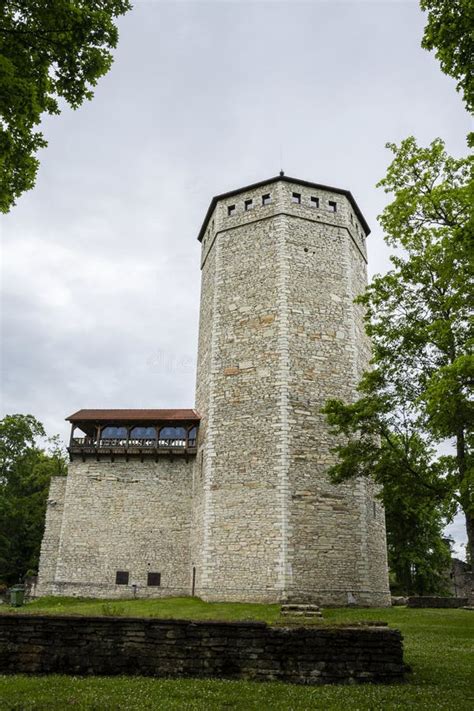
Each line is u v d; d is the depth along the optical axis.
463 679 7.84
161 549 23.94
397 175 15.64
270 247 22.44
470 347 13.59
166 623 7.76
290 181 23.33
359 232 25.48
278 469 19.12
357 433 20.27
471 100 8.67
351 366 21.48
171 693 6.54
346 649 7.71
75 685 6.74
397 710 6.11
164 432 25.38
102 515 24.72
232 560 18.88
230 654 7.64
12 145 8.64
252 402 20.55
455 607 19.98
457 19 8.29
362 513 19.31
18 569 38.00
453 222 14.56
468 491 13.17
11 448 37.47
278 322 21.12
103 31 8.69
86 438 25.92
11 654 7.53
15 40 8.36
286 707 6.13
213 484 20.19
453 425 13.30
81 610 17.30
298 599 17.31
